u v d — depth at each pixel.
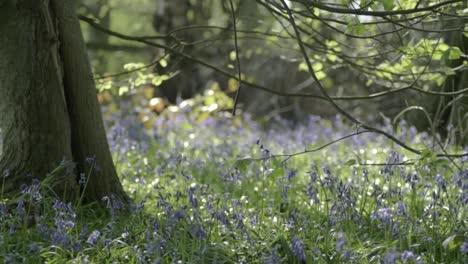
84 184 7.49
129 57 18.39
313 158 11.24
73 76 7.40
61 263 5.67
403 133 11.80
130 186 9.11
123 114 16.91
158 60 9.50
